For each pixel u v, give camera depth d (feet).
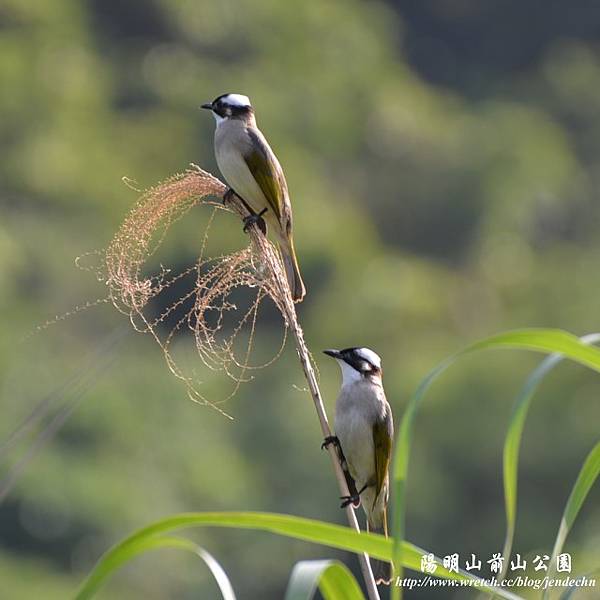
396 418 62.95
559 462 58.08
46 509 50.93
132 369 59.21
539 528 56.85
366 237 79.92
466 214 87.10
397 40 104.12
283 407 61.82
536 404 59.31
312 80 89.66
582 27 107.86
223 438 59.41
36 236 68.54
